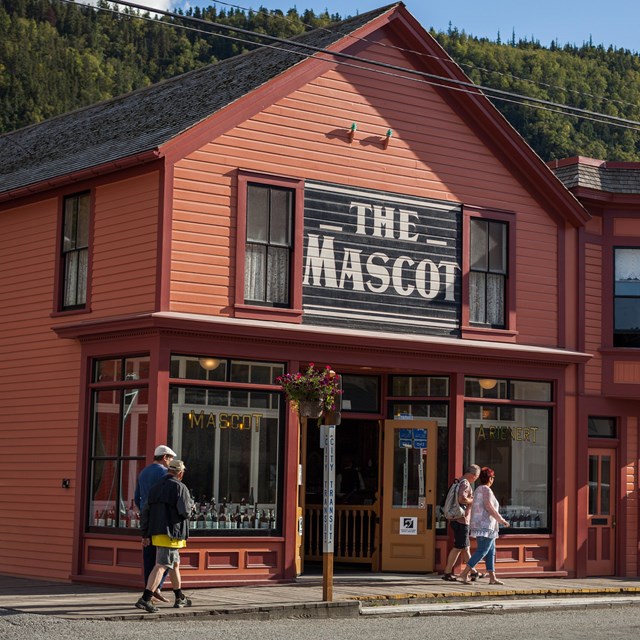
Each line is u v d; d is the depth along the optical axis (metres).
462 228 20.72
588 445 22.17
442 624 14.43
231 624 13.78
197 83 22.05
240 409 17.94
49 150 22.88
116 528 17.62
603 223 22.91
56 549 18.62
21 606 14.44
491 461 20.67
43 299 19.78
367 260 19.50
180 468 14.42
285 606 14.80
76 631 12.38
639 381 22.47
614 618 15.83
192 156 17.75
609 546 22.36
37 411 19.52
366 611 15.34
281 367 18.42
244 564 17.70
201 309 17.66
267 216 18.55
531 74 76.19
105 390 18.19
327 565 15.62
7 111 66.94
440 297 20.33
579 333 22.11
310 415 16.06
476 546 20.12
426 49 20.33
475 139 21.08
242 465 17.91
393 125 20.05
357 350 19.03
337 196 19.27
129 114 22.31
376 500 20.31
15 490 19.77
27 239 20.38
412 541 19.86
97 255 18.67
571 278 22.20
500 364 20.73
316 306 18.84
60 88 71.25
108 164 17.97
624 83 78.31
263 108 18.55
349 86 19.58
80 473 18.25
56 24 84.00
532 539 20.95
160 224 17.41
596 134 58.03
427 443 20.03
